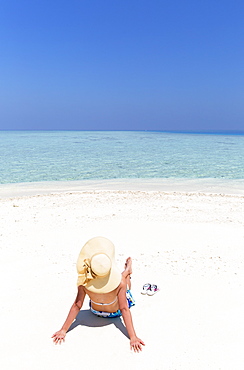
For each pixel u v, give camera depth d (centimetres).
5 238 723
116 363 308
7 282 488
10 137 7519
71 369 300
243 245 664
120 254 613
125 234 743
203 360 310
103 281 338
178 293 444
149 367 302
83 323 376
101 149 3841
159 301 422
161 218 888
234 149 3978
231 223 840
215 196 1227
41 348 330
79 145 4572
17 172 1961
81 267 336
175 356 317
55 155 3009
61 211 975
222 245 664
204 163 2473
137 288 461
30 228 801
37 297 438
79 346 334
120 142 5525
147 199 1156
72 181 1662
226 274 507
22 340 344
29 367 302
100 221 859
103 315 380
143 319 380
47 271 530
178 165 2355
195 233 746
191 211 973
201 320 377
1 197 1239
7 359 313
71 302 425
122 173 1962
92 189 1430
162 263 560
